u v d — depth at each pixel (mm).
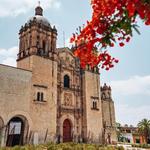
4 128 36688
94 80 58031
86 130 51938
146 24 3840
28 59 45938
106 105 63562
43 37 49062
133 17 4168
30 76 43188
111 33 4520
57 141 46031
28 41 48312
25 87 41562
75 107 53219
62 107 49906
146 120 84312
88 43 4734
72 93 53719
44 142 41719
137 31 4305
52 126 44250
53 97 46344
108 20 4426
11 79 39844
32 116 41250
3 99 37781
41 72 45531
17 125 40625
